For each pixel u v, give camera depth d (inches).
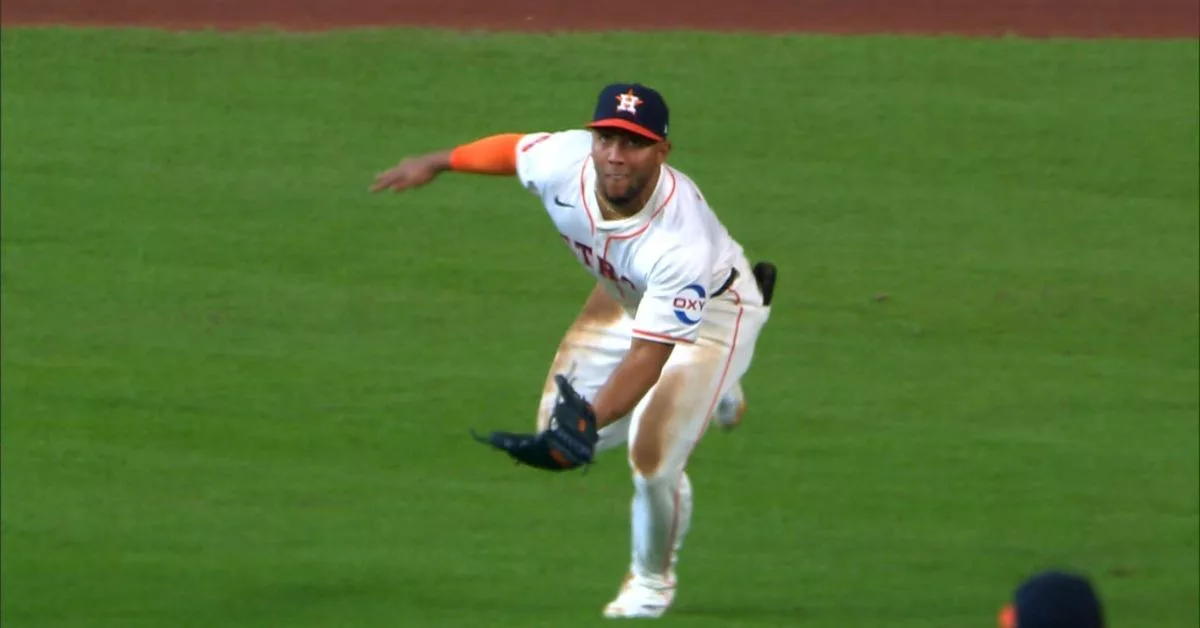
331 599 992.2
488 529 1176.8
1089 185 1791.3
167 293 1560.0
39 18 2101.4
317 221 1692.9
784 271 1621.6
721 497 1242.0
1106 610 998.4
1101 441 1344.7
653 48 2046.0
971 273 1626.5
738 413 1029.2
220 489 1237.7
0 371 1417.3
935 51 2046.0
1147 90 1964.8
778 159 1828.2
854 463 1305.4
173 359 1446.9
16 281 1573.6
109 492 1226.6
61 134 1856.5
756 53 2036.2
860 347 1502.2
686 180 858.8
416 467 1289.4
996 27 2113.7
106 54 2021.4
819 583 1059.3
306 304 1546.5
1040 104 1936.5
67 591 1015.6
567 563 1101.7
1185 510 1225.4
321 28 2095.2
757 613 963.3
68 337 1480.1
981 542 1162.0
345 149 1836.9
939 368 1467.8
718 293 909.2
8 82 1961.1
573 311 1544.0
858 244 1675.7
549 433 731.4
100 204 1720.0
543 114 1903.3
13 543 1122.7
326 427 1344.7
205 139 1852.9
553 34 2080.5
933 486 1264.8
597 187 839.7
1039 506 1228.5
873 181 1790.1
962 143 1862.7
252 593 1007.0
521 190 1766.7
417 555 1111.0
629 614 938.7
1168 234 1702.8
